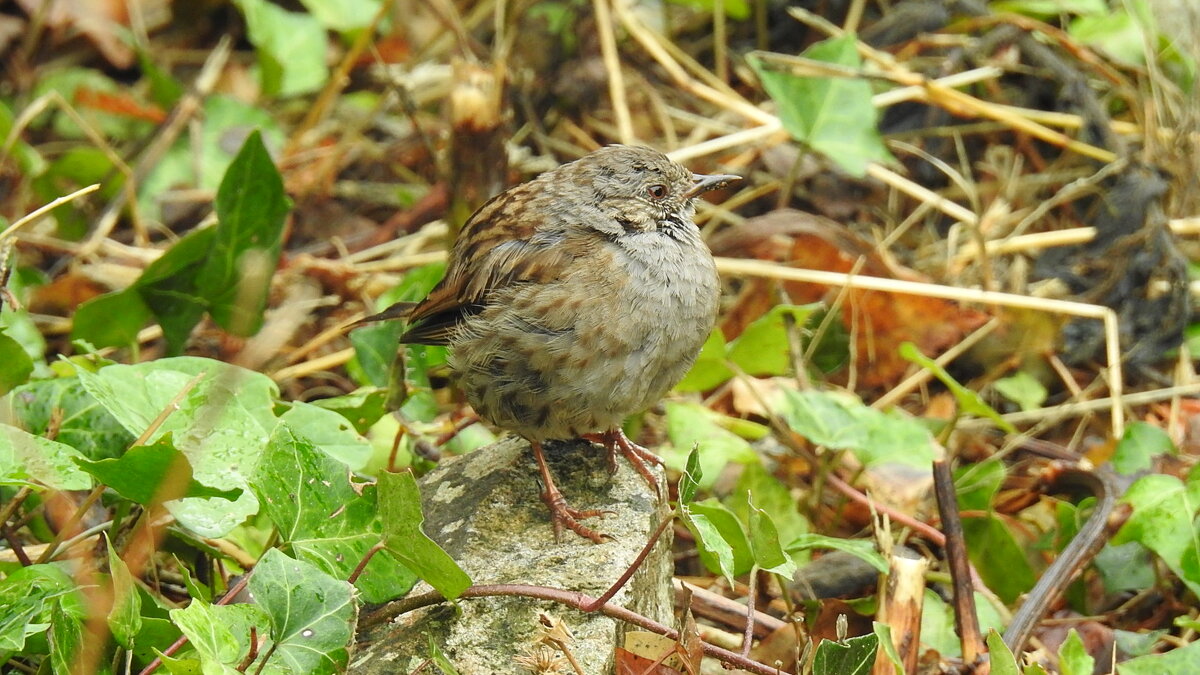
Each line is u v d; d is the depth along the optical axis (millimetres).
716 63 14195
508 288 8148
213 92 14266
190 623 6000
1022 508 10172
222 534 6953
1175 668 7617
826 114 12211
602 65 13617
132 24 14836
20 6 14977
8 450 7117
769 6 14469
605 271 8078
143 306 9898
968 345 11570
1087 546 8695
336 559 6906
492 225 8492
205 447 7422
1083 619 8961
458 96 10477
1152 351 11648
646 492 8125
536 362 7992
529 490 8125
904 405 11766
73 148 13922
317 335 11750
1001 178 13094
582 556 7512
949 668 8055
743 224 11891
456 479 8328
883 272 11883
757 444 10594
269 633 6297
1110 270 11953
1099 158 12805
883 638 6957
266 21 14086
